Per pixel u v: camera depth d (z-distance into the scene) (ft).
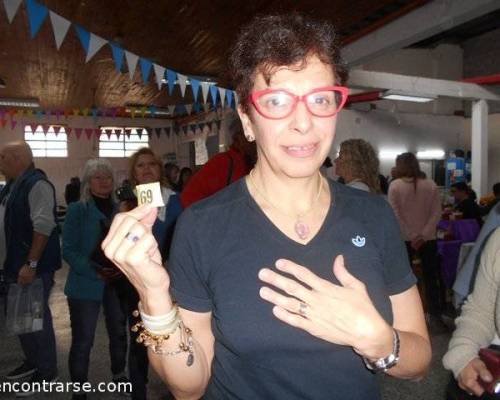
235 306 3.03
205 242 3.21
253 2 15.57
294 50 2.86
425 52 42.06
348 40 20.24
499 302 4.02
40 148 46.62
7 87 29.96
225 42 19.95
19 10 15.70
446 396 4.33
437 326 13.39
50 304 17.25
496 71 40.40
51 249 9.94
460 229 16.03
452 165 36.91
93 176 9.02
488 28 40.42
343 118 36.04
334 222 3.22
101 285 8.89
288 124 2.96
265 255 3.09
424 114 38.93
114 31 18.33
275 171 3.20
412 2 16.65
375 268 3.16
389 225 3.40
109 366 11.34
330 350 3.04
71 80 27.84
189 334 3.16
